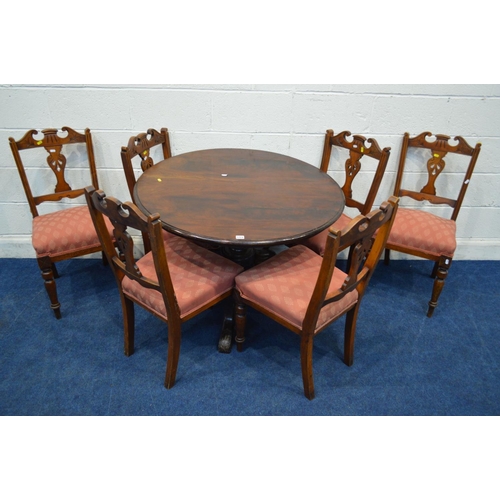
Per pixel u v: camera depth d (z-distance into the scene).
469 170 2.10
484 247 2.61
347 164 2.16
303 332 1.55
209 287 1.64
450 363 1.94
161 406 1.70
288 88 2.09
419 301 2.32
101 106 2.11
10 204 2.37
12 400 1.69
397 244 2.12
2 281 2.33
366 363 1.92
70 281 2.37
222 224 1.56
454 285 2.44
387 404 1.74
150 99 2.10
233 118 2.17
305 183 1.89
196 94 2.10
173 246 1.85
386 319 2.18
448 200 2.20
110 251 1.58
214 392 1.76
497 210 2.48
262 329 2.09
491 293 2.38
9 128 2.14
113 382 1.79
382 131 2.22
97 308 2.18
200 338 2.03
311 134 2.22
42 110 2.10
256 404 1.72
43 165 2.26
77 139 2.12
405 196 2.46
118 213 1.33
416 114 2.17
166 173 1.93
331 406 1.72
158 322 2.11
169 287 1.46
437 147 2.14
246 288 1.66
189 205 1.68
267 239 1.48
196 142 2.24
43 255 1.92
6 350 1.91
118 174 2.31
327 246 1.26
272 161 2.10
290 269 1.73
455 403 1.75
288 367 1.89
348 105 2.14
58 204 2.39
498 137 2.23
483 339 2.08
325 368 1.89
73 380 1.79
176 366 1.72
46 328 2.04
